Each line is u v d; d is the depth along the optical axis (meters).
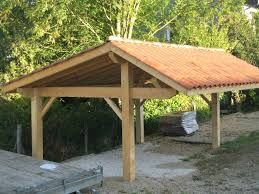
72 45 16.55
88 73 10.19
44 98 11.49
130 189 8.66
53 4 14.84
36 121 10.77
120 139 15.12
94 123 14.69
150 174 9.98
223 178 9.30
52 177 7.66
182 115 14.70
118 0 15.38
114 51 8.75
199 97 18.50
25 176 7.75
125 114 9.17
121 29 15.77
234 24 21.84
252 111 21.67
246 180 9.02
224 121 18.00
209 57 11.80
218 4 17.08
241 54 21.75
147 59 8.66
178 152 12.48
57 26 15.76
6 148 13.33
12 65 16.05
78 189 7.66
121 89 9.20
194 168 10.48
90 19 16.27
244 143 12.78
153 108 16.41
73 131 14.30
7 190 6.91
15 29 17.02
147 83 11.86
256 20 24.36
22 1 15.98
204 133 15.23
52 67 9.67
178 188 8.67
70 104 15.67
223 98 21.48
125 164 9.28
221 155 11.62
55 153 13.75
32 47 16.02
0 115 13.98
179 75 8.42
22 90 10.54
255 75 11.62
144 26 17.00
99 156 12.41
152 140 14.46
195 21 17.45
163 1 16.61
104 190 8.59
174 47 11.09
